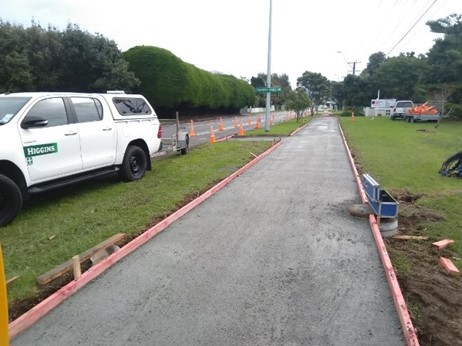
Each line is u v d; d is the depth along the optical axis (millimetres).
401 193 8125
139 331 3463
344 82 65062
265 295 4031
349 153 13812
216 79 50812
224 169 10523
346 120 40000
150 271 4582
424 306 3881
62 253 5043
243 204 7312
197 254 5051
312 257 4945
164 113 41750
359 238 5566
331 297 3994
